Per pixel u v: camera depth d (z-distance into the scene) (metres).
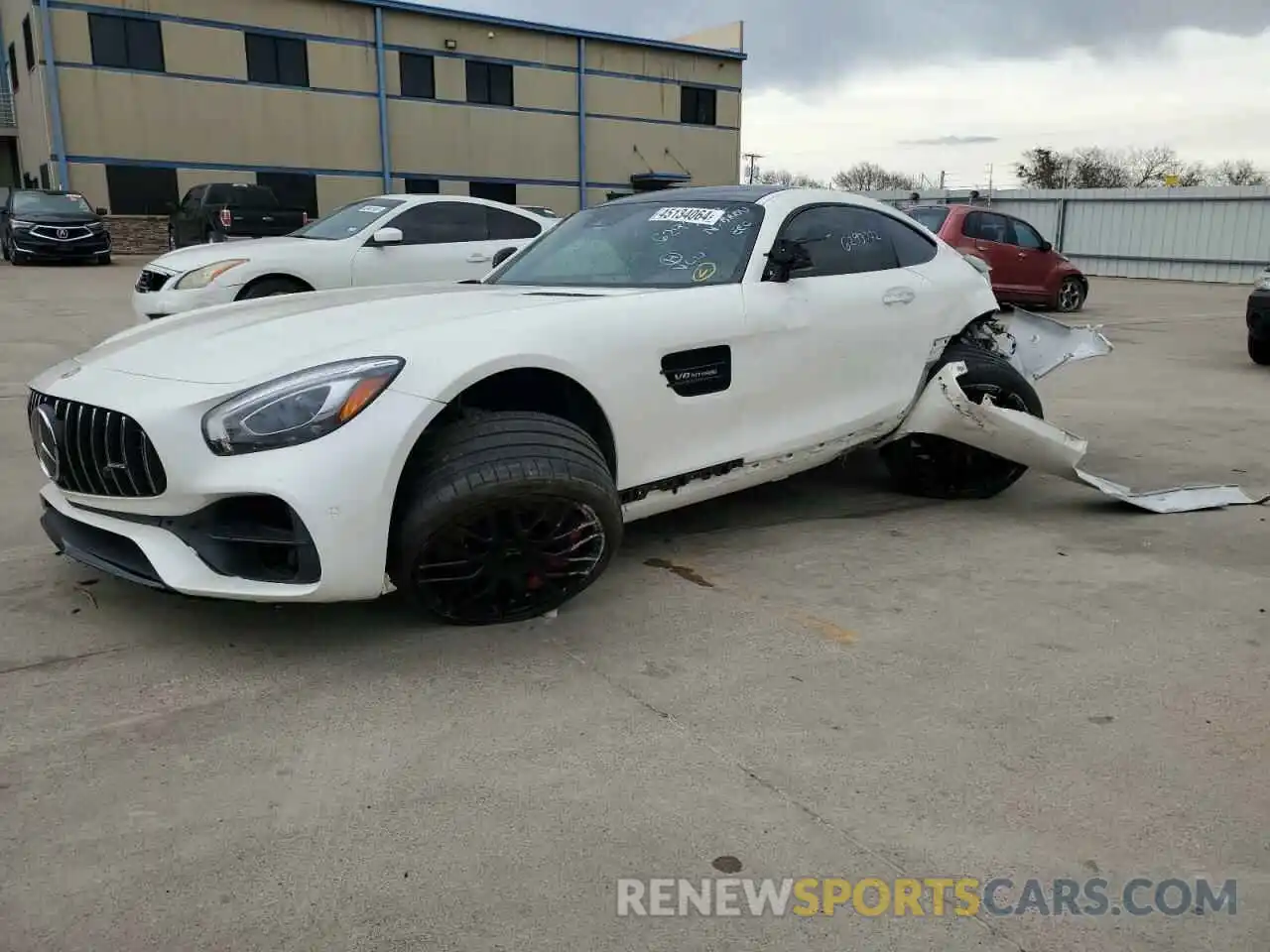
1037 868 2.00
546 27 32.12
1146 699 2.70
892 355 4.19
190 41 26.56
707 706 2.64
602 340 3.15
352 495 2.65
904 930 1.83
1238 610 3.33
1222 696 2.72
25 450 5.35
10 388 6.93
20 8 27.02
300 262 7.91
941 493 4.68
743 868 2.00
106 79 25.61
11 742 2.43
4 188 32.88
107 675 2.77
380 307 3.32
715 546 3.96
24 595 3.32
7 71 33.47
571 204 34.00
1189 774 2.33
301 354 2.80
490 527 2.88
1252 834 2.11
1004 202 26.30
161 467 2.69
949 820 2.15
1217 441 5.99
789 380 3.77
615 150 34.66
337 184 29.55
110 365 3.03
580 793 2.24
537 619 3.17
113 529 2.88
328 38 28.62
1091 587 3.54
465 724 2.54
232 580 2.73
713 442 3.55
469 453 2.80
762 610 3.30
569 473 2.88
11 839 2.06
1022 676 2.83
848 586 3.54
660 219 4.13
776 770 2.34
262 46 27.75
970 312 4.56
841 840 2.09
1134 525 4.31
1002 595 3.46
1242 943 1.80
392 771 2.33
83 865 1.98
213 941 1.79
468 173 31.81
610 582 3.54
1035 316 5.31
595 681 2.78
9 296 13.28
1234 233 21.70
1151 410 6.96
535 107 32.62
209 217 17.88
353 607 3.24
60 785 2.25
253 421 2.64
